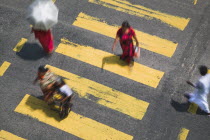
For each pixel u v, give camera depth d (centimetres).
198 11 1023
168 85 874
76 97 854
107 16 1009
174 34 972
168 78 887
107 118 824
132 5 1034
